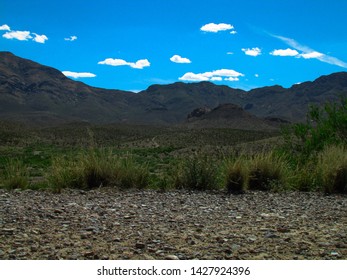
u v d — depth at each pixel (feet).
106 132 474.90
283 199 34.86
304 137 52.95
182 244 19.89
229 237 21.21
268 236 21.40
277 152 47.98
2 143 298.76
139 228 22.90
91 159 41.50
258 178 41.32
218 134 388.78
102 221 24.47
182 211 28.40
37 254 18.04
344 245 19.72
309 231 22.80
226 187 40.27
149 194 36.35
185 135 388.37
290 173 43.04
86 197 34.06
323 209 29.99
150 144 336.70
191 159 42.55
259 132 420.36
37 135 395.34
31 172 80.53
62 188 39.17
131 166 41.83
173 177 42.04
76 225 23.22
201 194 37.04
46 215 25.54
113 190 38.37
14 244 19.25
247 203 32.48
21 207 28.09
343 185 39.81
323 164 41.63
